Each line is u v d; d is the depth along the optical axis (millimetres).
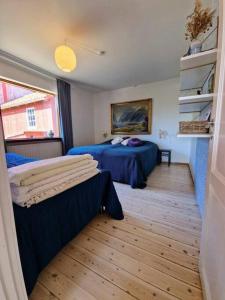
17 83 3053
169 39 2240
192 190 2471
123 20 1853
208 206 890
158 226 1572
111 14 1753
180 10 1705
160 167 3932
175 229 1520
